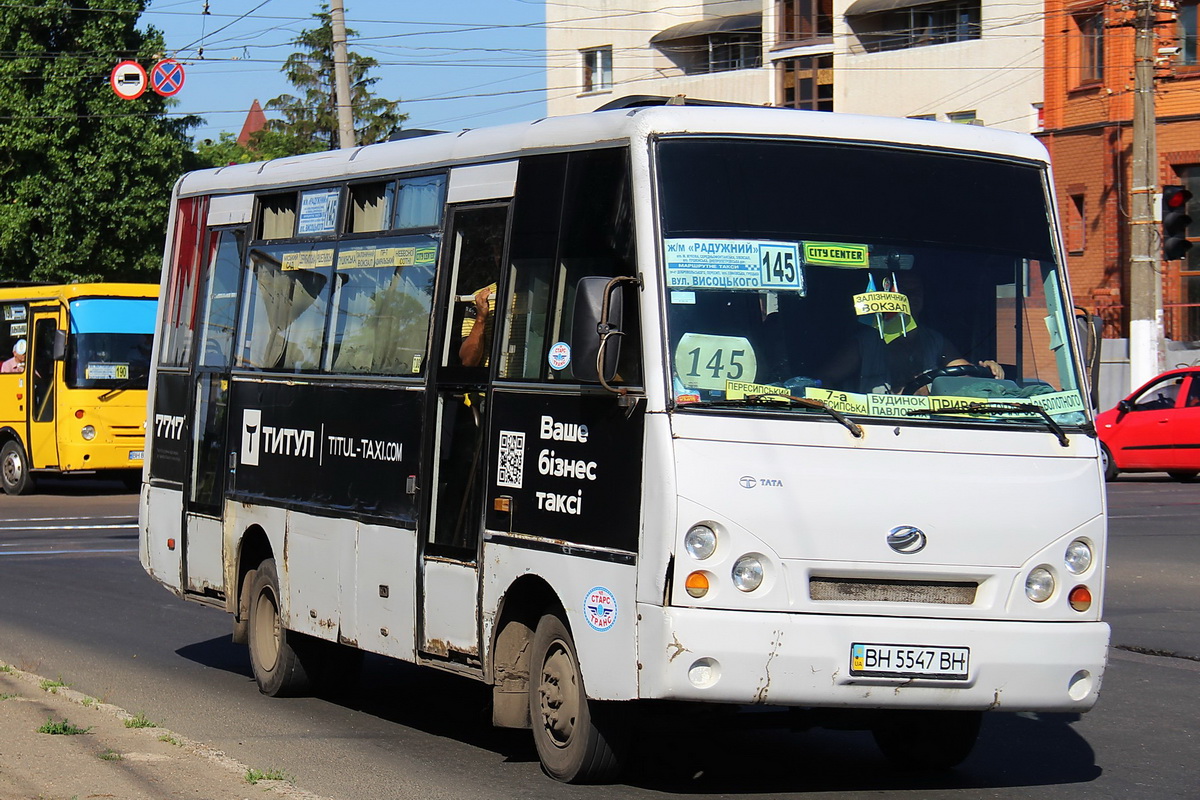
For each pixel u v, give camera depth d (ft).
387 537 28.73
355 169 31.76
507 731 30.01
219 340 36.60
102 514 76.74
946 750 26.09
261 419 34.01
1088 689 23.35
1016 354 24.35
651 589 21.95
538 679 25.09
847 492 22.40
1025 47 136.36
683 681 21.67
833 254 23.68
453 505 26.94
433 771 26.00
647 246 22.90
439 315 28.02
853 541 22.35
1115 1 122.42
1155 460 88.94
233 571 34.91
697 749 28.50
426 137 29.86
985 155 25.21
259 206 35.78
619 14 171.63
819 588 22.36
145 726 27.81
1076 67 130.21
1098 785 25.59
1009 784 25.66
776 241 23.48
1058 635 23.09
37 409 88.48
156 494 38.99
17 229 126.11
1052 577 23.32
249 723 30.50
